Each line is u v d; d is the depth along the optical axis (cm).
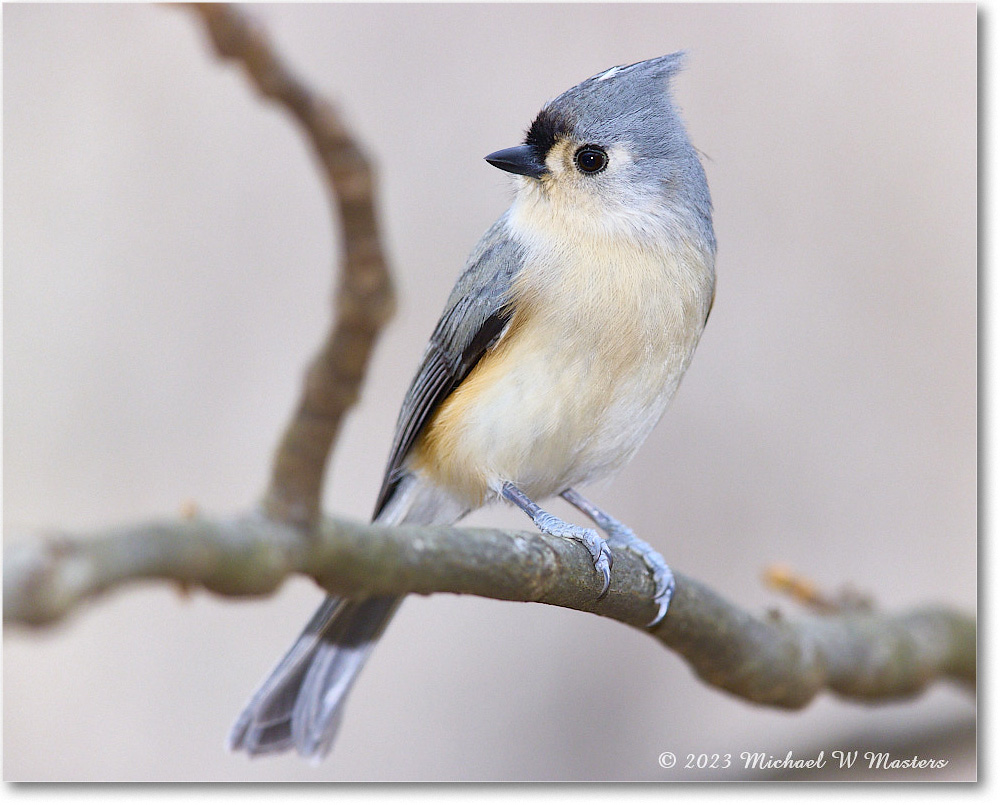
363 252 349
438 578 479
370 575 435
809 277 1110
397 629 1091
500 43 1143
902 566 1049
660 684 1070
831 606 839
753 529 1070
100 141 1117
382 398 1102
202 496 1065
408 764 1048
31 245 1091
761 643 707
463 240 1116
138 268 1109
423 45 1143
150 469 1069
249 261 1124
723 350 1104
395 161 1128
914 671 790
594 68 1137
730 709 1054
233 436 1082
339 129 330
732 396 1095
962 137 1110
